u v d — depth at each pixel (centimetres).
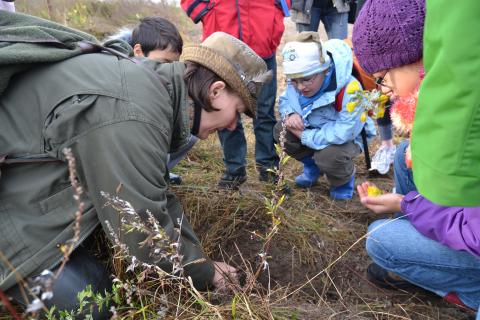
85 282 136
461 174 82
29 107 130
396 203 159
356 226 217
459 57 76
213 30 238
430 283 150
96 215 136
